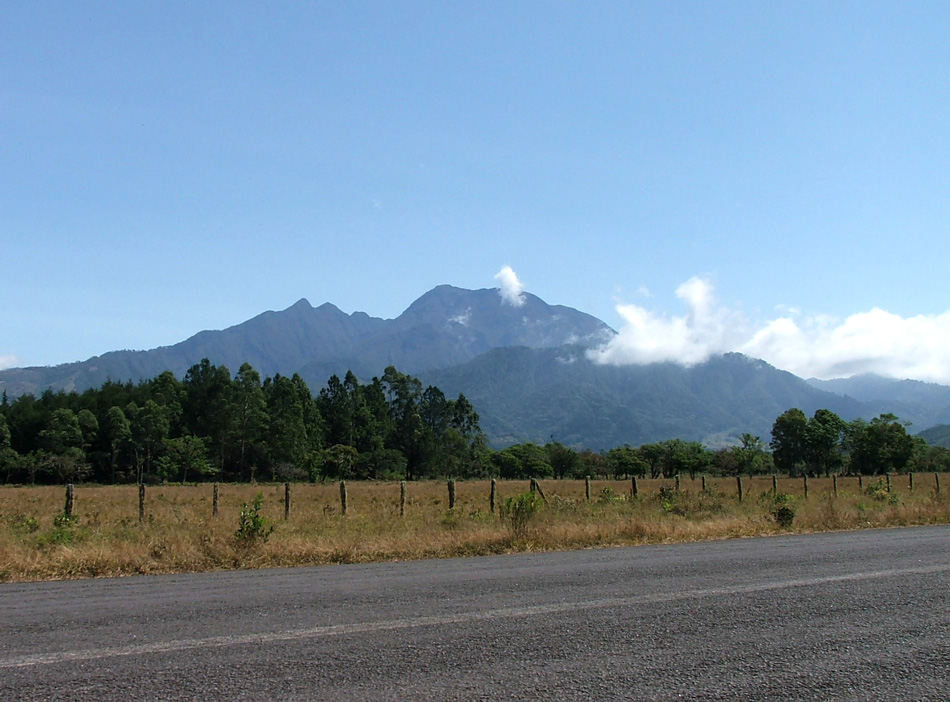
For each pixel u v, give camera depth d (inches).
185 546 494.3
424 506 1290.6
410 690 195.9
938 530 661.9
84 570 443.5
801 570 405.4
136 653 229.9
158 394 4264.3
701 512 844.0
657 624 270.2
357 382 4877.0
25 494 1999.3
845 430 4419.3
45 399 4266.7
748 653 232.5
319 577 398.6
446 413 5142.7
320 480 3863.2
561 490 2172.7
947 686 203.8
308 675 207.8
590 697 191.5
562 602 311.6
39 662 219.9
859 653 233.6
